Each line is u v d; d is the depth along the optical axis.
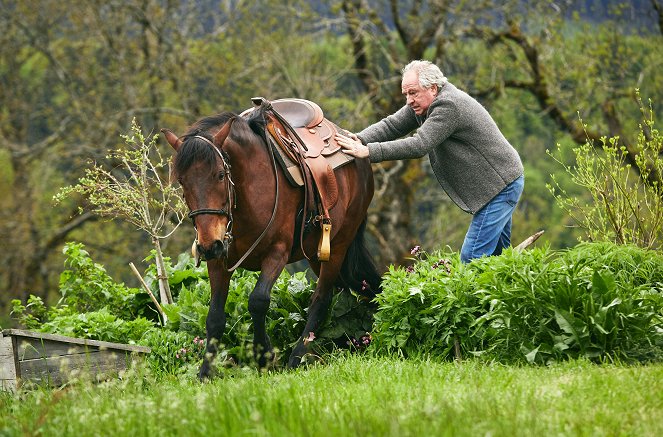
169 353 10.64
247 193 9.41
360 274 11.52
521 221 37.59
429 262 11.39
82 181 11.90
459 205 11.50
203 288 11.87
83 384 7.66
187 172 8.84
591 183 11.88
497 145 11.27
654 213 11.88
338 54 32.69
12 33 33.91
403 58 29.00
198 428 6.14
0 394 8.48
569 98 27.69
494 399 6.59
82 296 12.61
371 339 10.56
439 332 10.08
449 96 11.03
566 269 9.41
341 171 10.77
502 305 9.32
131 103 31.02
